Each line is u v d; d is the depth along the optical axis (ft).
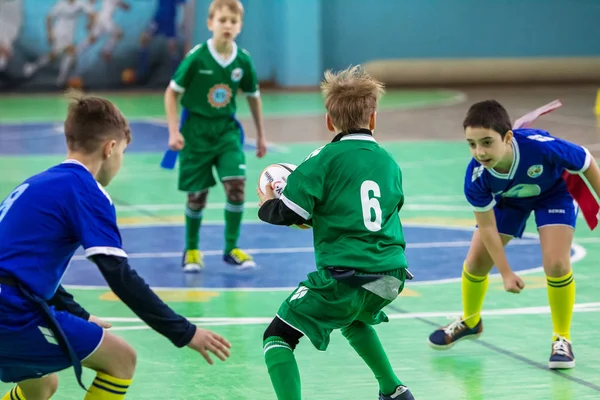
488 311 27.45
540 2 120.88
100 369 15.56
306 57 115.03
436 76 115.55
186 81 32.17
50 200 15.07
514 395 20.29
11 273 14.84
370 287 17.08
